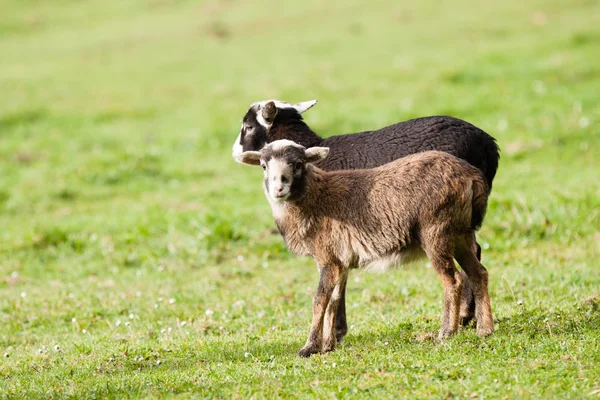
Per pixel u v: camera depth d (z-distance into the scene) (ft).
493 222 80.33
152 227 89.66
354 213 47.09
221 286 70.69
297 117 59.52
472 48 164.66
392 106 133.08
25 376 46.60
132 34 212.23
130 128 139.44
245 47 190.80
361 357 44.24
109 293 70.38
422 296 61.36
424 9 207.00
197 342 52.08
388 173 47.06
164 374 43.73
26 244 89.25
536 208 81.71
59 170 120.26
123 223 93.30
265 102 57.93
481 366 39.83
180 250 82.23
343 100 140.26
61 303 68.03
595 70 140.87
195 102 150.82
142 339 55.01
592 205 81.51
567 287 60.08
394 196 46.24
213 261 79.15
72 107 152.97
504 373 38.32
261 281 70.64
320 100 141.69
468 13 197.67
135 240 86.99
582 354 40.63
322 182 47.91
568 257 69.97
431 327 50.83
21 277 79.51
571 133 112.68
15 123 145.07
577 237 76.18
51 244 89.51
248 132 59.77
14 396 41.98
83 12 239.71
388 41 179.83
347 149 54.75
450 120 53.72
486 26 182.29
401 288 63.77
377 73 154.30
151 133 135.33
